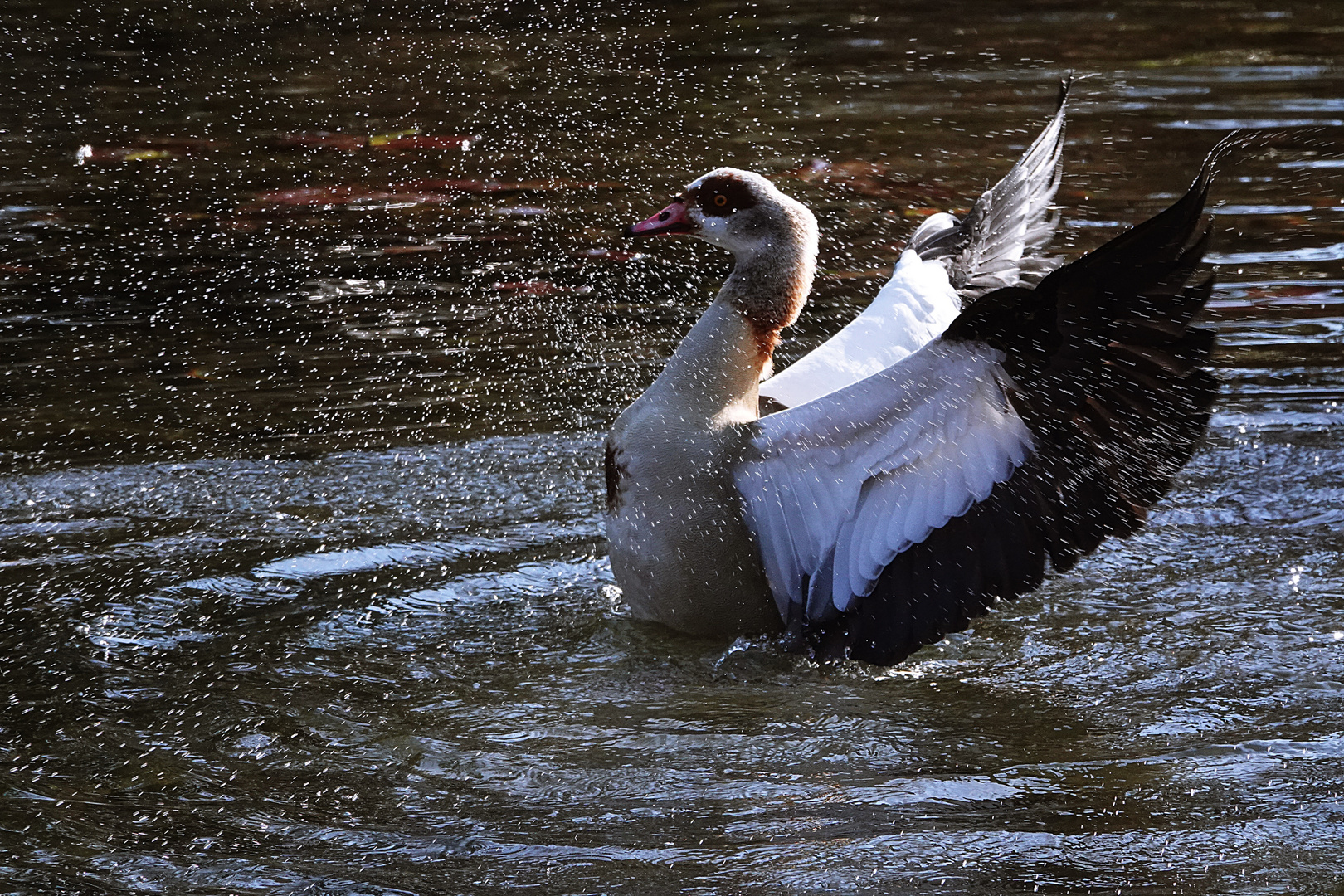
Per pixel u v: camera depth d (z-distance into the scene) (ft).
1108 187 53.78
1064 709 24.84
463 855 20.36
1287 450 35.27
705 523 27.30
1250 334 41.75
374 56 75.51
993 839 20.66
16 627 27.73
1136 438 24.85
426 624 28.32
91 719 24.43
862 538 26.53
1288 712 24.47
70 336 42.78
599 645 27.71
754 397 28.81
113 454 35.68
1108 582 29.66
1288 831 20.71
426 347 42.32
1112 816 21.24
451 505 33.37
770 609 27.99
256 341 42.50
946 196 53.78
